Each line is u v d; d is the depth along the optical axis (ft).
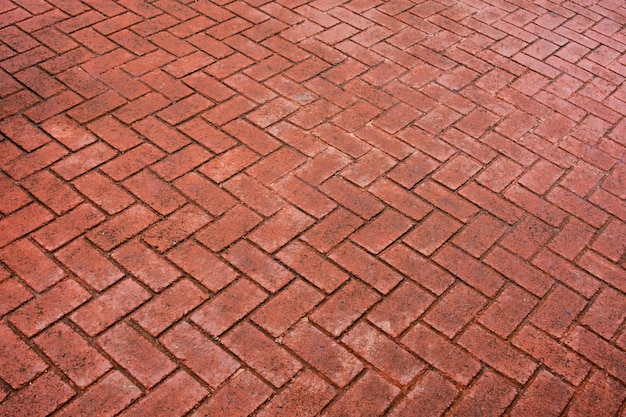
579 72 15.58
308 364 9.39
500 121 13.94
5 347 9.20
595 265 11.19
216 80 14.28
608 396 9.41
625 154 13.43
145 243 10.77
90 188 11.60
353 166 12.55
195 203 11.53
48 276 10.13
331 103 13.97
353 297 10.28
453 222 11.67
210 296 10.11
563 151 13.37
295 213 11.53
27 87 13.55
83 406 8.68
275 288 10.30
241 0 17.03
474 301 10.43
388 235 11.31
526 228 11.70
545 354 9.83
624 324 10.36
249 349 9.49
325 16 16.74
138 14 16.07
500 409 9.13
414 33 16.42
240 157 12.50
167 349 9.39
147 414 8.68
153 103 13.51
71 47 14.75
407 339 9.82
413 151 13.01
